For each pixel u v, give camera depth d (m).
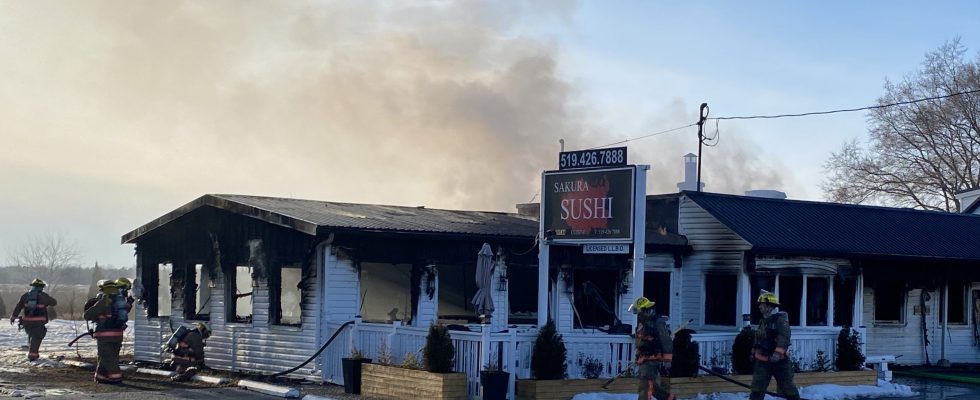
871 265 25.89
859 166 52.56
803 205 27.61
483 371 15.98
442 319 21.75
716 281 24.14
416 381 16.58
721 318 23.91
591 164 18.14
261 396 17.44
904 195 51.41
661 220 25.55
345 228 19.39
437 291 21.02
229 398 17.05
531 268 22.77
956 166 50.12
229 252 21.94
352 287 19.92
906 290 26.69
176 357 20.44
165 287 24.55
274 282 20.88
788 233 24.56
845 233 25.95
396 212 23.45
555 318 22.81
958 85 50.38
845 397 19.25
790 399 15.70
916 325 26.86
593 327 23.42
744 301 23.41
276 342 20.59
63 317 49.34
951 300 27.72
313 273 19.81
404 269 21.25
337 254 19.75
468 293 21.83
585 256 23.30
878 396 19.69
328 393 17.75
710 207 24.56
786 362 15.66
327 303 19.59
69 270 97.62
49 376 20.53
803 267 24.19
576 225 18.11
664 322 15.27
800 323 24.08
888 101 52.09
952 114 50.22
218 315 22.11
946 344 27.23
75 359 23.58
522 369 16.77
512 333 16.53
